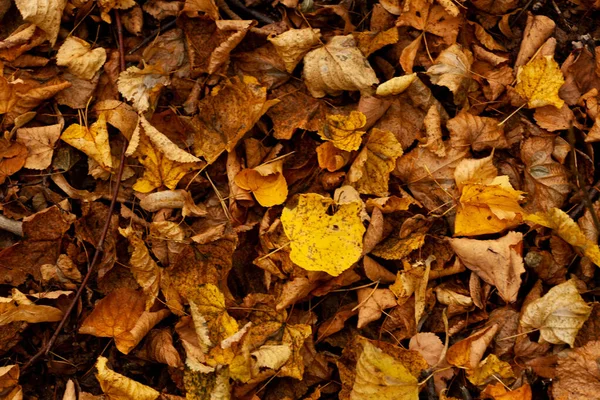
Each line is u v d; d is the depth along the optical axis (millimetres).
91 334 698
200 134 729
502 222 713
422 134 738
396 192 733
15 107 718
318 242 691
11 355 706
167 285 705
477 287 715
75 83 734
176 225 708
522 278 717
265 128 737
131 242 697
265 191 714
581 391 687
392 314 713
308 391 713
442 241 724
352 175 719
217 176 730
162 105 737
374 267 711
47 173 724
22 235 706
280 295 707
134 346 692
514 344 703
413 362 697
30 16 716
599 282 723
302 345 705
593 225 723
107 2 736
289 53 729
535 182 739
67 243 715
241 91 725
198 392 683
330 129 718
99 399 690
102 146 717
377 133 721
